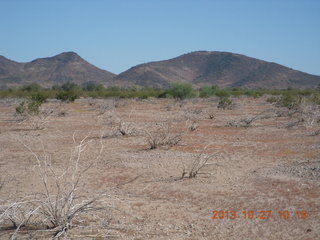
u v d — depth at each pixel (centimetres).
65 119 2680
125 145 1576
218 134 1881
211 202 830
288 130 1989
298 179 979
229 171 1100
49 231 658
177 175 1060
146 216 752
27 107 2767
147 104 4653
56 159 1302
